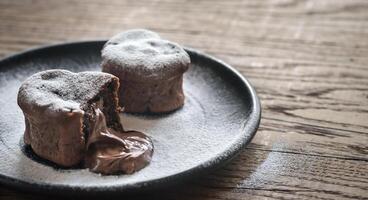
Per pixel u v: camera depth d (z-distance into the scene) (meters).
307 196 0.44
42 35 0.70
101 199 0.41
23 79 0.57
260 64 0.63
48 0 0.82
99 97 0.47
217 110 0.53
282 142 0.50
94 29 0.72
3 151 0.47
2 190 0.44
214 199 0.44
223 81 0.56
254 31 0.72
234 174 0.46
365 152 0.49
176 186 0.43
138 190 0.41
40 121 0.45
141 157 0.46
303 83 0.59
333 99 0.56
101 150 0.46
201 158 0.46
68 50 0.60
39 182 0.41
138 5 0.80
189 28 0.73
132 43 0.55
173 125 0.51
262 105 0.55
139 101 0.53
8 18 0.75
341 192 0.44
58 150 0.45
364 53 0.65
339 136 0.51
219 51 0.67
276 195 0.44
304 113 0.54
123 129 0.50
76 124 0.45
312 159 0.48
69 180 0.44
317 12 0.77
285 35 0.71
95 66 0.59
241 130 0.49
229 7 0.80
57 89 0.47
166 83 0.53
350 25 0.73
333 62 0.64
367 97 0.57
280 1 0.81
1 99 0.54
